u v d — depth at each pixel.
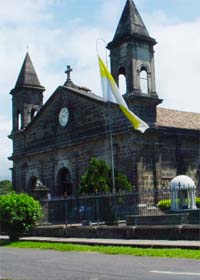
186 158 36.59
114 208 27.30
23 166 47.69
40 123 45.47
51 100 43.91
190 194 26.73
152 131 34.19
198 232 19.69
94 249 19.17
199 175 37.12
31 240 25.70
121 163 34.78
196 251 16.36
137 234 22.17
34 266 14.33
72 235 25.72
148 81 35.06
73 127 40.75
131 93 33.75
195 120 41.50
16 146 48.84
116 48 35.81
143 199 33.00
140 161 33.59
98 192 29.67
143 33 35.12
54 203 31.38
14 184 48.78
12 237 26.86
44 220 30.61
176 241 19.70
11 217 26.45
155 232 21.38
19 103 48.88
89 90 43.91
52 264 14.69
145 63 35.16
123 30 35.25
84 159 39.12
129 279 10.95
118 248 18.77
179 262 13.95
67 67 43.25
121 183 31.30
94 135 37.38
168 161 35.38
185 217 23.38
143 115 34.09
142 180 33.44
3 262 15.87
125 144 34.62
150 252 16.77
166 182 34.78
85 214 30.02
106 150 36.50
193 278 10.78
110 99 31.75
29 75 48.97
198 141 37.53
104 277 11.43
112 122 35.91
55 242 23.73
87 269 13.07
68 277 11.68
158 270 12.30
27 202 27.20
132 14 35.47
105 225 25.53
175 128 35.62
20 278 11.80
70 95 41.50
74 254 17.89
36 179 45.50
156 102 34.78
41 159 44.94
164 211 30.09
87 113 39.16
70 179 41.06
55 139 43.03
